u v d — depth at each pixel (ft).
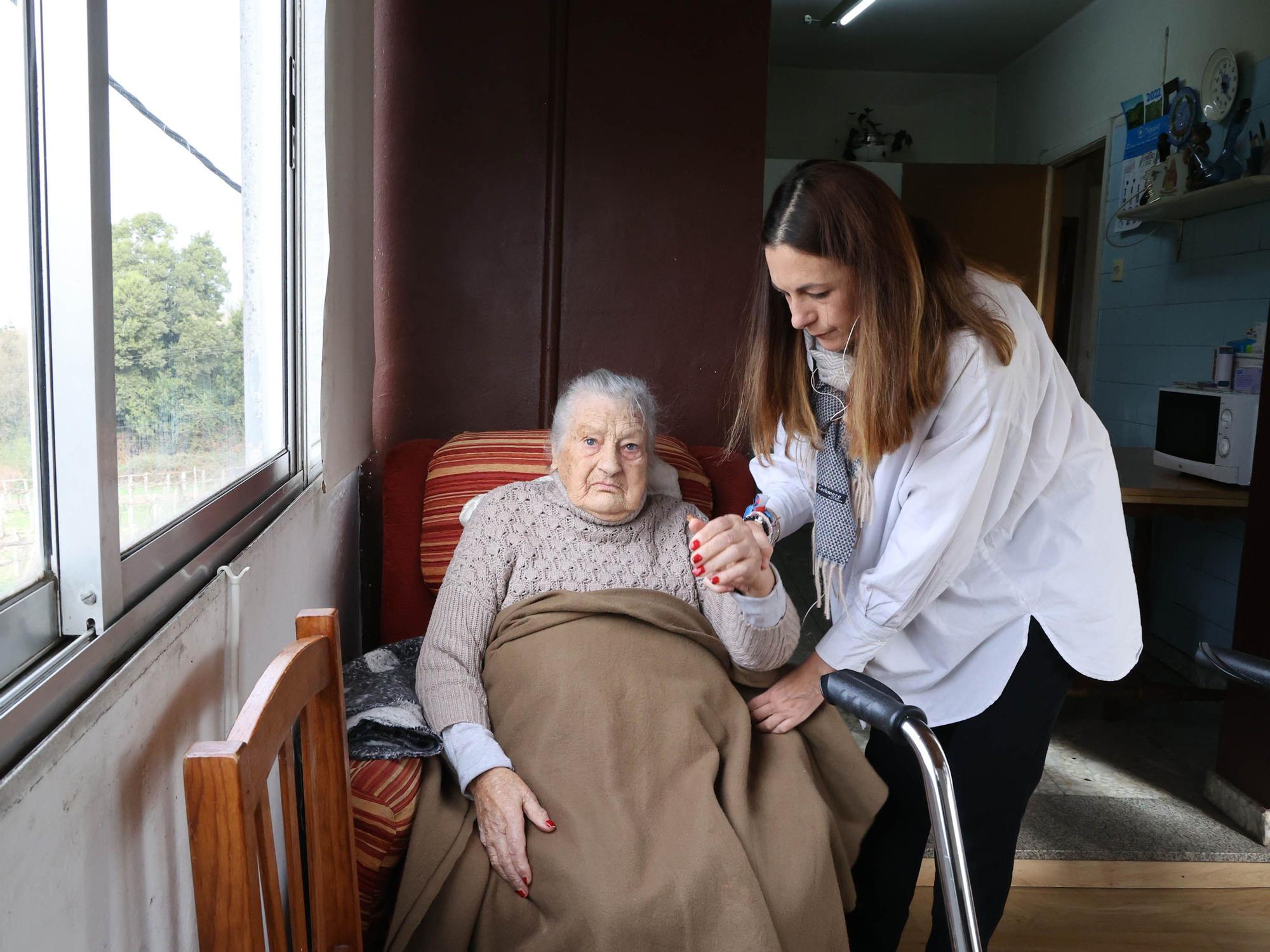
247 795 2.38
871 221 3.93
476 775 4.41
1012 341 4.13
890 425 4.09
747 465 7.37
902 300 3.97
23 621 2.23
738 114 7.86
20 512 2.30
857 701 3.04
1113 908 6.63
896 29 16.99
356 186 6.34
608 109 7.77
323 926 3.28
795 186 4.07
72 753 2.20
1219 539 10.89
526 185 7.77
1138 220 12.50
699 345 8.08
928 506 4.27
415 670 5.19
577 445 5.29
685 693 4.79
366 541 7.85
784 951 4.20
